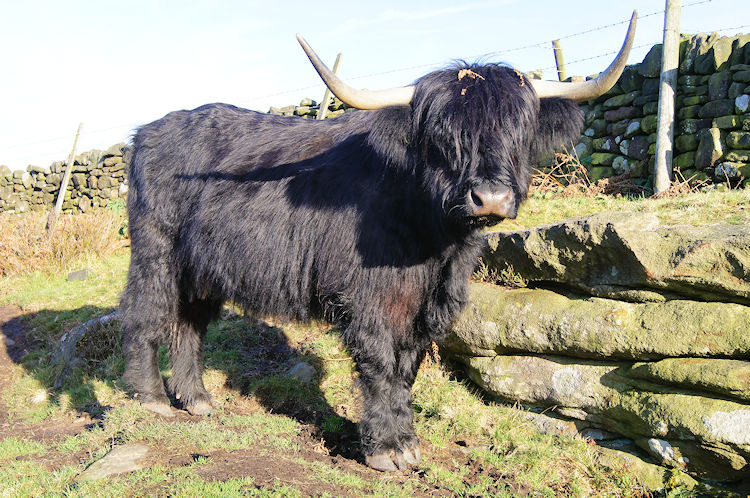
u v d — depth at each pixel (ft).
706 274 11.85
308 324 13.39
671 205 17.54
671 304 12.32
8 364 23.31
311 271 12.29
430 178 10.48
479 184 9.57
